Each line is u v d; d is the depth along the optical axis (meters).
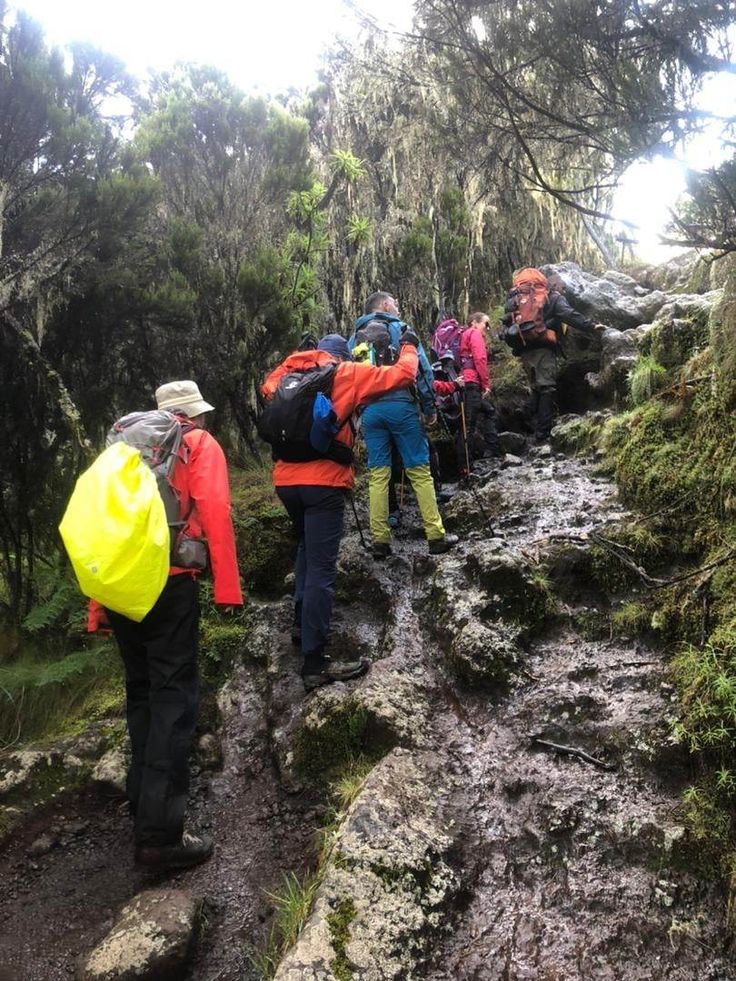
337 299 7.84
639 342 5.30
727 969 2.13
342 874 2.49
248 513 5.21
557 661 3.42
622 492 4.34
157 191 4.99
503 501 4.97
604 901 2.39
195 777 3.45
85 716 3.81
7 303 4.50
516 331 6.57
